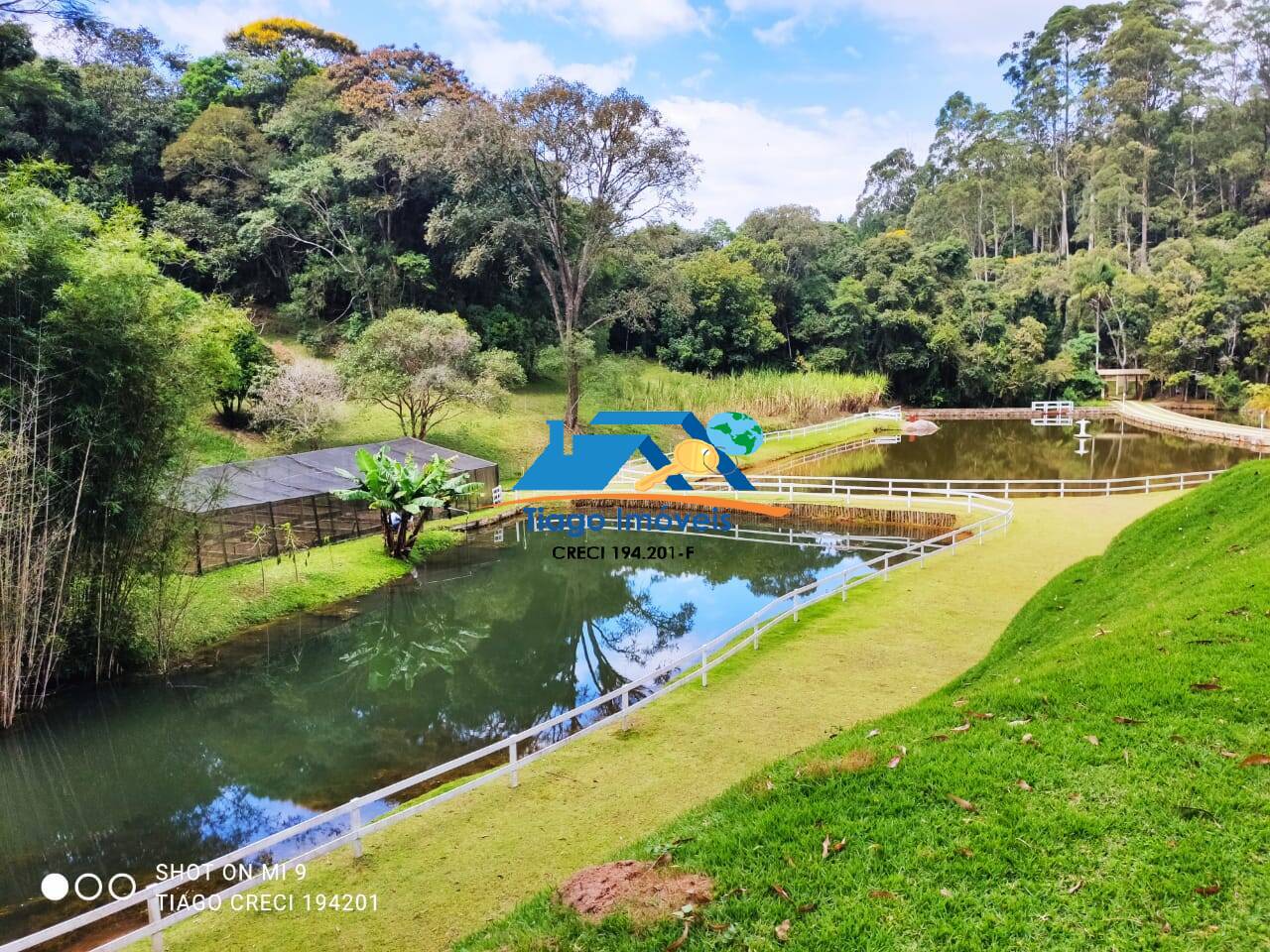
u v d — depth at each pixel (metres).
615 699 11.68
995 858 4.63
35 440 10.52
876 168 102.44
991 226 81.81
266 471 19.73
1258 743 5.21
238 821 8.63
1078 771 5.32
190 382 12.76
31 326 10.91
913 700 9.12
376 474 18.58
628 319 34.03
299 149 40.12
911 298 55.62
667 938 4.45
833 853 4.95
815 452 35.72
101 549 11.82
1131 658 6.80
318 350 36.25
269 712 11.84
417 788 8.98
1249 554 8.45
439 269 40.00
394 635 15.50
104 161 36.56
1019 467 31.62
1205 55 77.56
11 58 15.55
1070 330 59.41
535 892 5.68
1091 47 86.75
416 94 41.16
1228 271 52.12
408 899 5.74
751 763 7.68
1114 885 4.27
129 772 9.98
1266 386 43.69
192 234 35.66
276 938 5.39
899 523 22.47
